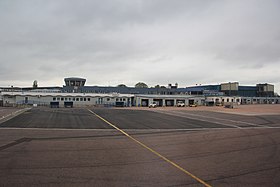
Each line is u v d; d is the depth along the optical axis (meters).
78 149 11.34
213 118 32.31
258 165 8.73
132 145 12.55
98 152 10.71
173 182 6.85
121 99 80.38
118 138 15.00
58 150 11.06
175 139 14.77
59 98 73.31
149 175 7.45
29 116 31.92
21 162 8.84
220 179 7.14
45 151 10.80
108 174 7.50
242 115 38.66
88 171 7.80
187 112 46.59
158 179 7.09
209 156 10.12
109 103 78.75
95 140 14.09
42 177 7.16
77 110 49.81
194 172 7.81
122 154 10.34
